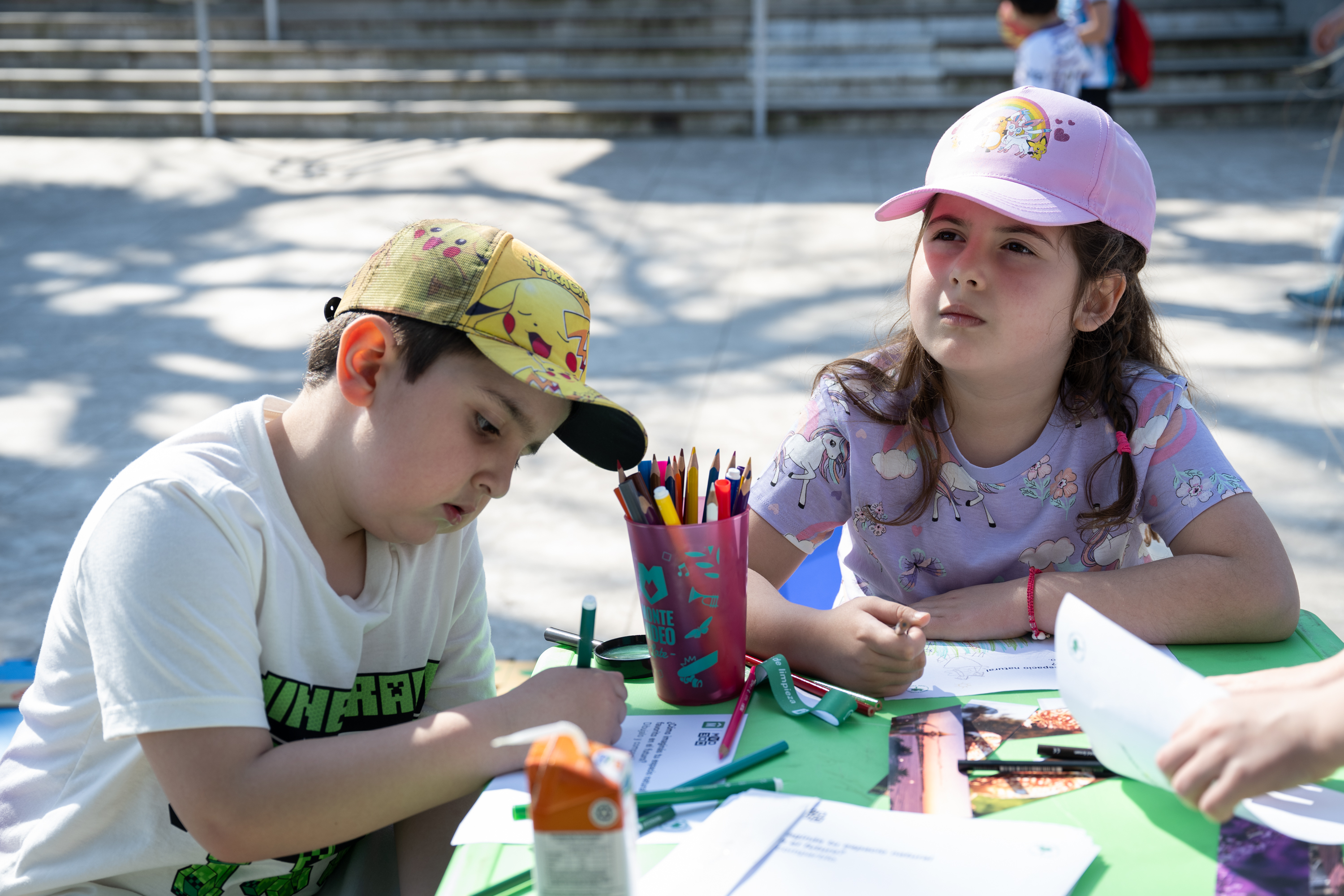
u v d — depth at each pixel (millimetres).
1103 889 871
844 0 9102
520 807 990
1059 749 1061
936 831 935
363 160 7523
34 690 1254
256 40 9078
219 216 6434
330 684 1232
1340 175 6410
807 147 7633
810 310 4742
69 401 4113
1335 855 884
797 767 1057
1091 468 1468
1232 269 5008
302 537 1194
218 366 4414
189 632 1065
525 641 2650
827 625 1240
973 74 8211
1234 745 875
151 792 1160
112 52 8719
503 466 1157
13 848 1237
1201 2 8750
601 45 8820
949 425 1489
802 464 1547
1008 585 1359
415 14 9375
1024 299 1309
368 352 1124
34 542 3145
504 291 1131
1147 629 1297
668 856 912
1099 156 1306
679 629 1166
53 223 6422
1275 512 3051
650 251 5578
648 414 3828
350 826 1062
